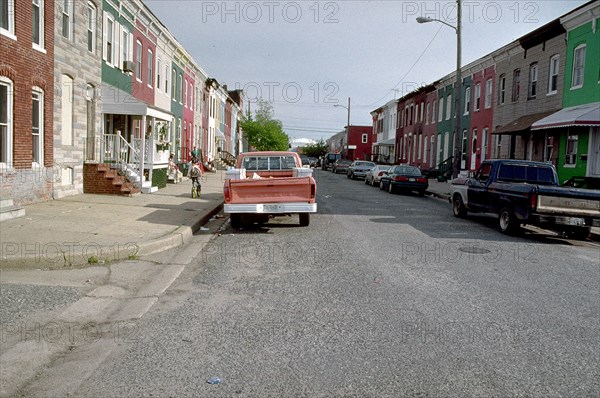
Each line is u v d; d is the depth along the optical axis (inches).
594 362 191.9
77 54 674.8
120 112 768.9
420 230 523.8
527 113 1047.6
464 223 593.0
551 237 512.7
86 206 576.4
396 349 201.9
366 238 465.1
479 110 1315.2
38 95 580.7
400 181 1046.4
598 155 790.5
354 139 3371.1
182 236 439.5
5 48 502.6
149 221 500.7
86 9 704.4
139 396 162.6
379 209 726.5
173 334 217.9
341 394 164.4
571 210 470.9
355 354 196.5
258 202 490.3
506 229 510.9
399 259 374.3
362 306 258.2
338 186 1248.2
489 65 1245.7
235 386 169.5
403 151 2119.8
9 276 307.1
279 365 186.1
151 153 811.4
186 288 292.7
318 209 700.0
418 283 305.3
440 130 1636.3
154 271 330.6
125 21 881.5
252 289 290.2
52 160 608.1
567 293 289.3
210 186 1018.1
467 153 1397.6
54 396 162.4
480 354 197.8
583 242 493.0
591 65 829.8
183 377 176.1
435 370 182.7
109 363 187.9
